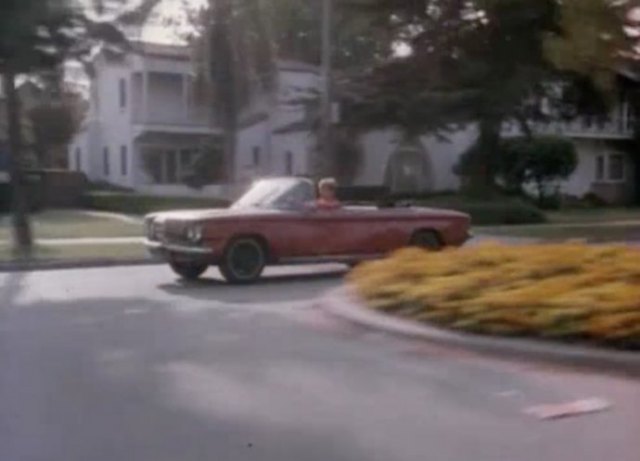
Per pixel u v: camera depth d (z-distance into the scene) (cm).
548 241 2816
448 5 3566
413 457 703
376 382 926
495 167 4131
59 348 1116
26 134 4694
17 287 1770
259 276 1819
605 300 1013
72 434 762
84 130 5359
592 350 986
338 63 4441
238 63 3825
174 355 1066
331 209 1853
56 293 1675
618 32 1594
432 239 1947
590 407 832
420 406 839
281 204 1844
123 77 5044
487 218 3669
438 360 1023
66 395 886
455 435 756
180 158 5022
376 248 1884
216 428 777
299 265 1945
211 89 3881
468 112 3622
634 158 5697
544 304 1043
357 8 3684
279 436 754
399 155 4781
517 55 3544
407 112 3634
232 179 4041
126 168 5041
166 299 1582
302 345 1117
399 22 3681
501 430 768
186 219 1767
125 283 1828
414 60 3672
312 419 801
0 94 2905
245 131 4822
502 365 996
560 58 1639
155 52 4866
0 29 1917
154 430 773
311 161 4275
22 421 800
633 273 1139
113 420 802
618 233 3180
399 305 1202
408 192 4584
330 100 3073
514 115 3881
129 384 927
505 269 1218
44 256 2233
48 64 2064
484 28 3556
